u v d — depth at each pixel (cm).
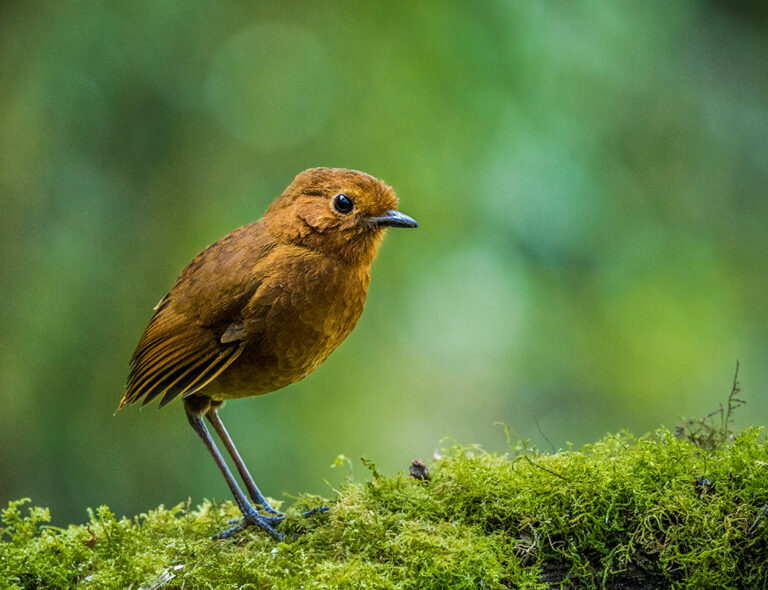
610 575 497
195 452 1241
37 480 1207
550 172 1273
